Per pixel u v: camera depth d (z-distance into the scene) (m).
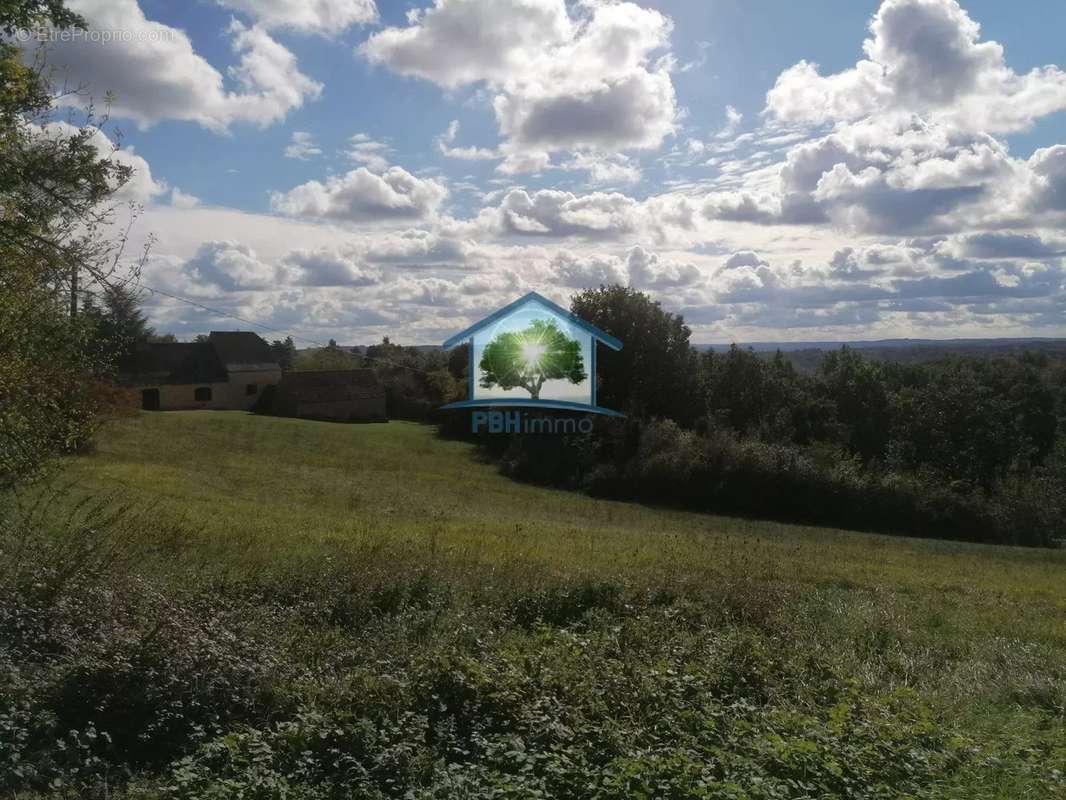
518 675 7.64
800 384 66.12
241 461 37.09
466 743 6.63
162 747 6.45
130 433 40.34
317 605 10.29
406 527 19.20
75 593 8.41
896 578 18.27
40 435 11.61
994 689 9.52
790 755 6.14
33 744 6.00
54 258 11.06
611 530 25.61
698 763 6.05
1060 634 13.04
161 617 7.90
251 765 5.88
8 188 10.85
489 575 12.34
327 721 6.52
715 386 56.44
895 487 40.88
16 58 11.35
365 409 63.06
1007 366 75.62
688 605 11.96
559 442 43.56
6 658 6.96
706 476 40.91
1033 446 65.38
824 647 10.91
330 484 32.22
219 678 7.09
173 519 15.28
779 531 34.38
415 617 10.37
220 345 69.00
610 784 5.58
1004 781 6.34
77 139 11.44
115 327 13.25
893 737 6.86
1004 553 33.72
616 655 9.39
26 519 9.87
